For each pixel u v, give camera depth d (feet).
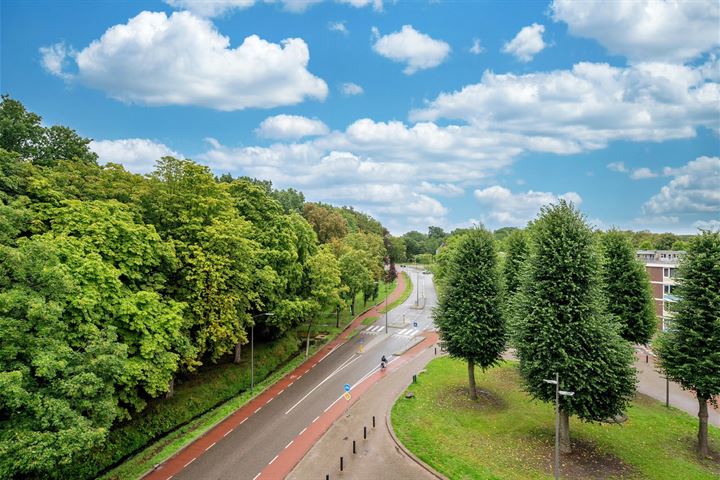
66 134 137.90
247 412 121.08
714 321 92.48
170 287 113.29
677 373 97.45
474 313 121.60
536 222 103.14
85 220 92.48
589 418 92.38
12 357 68.49
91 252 87.66
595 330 91.30
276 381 146.30
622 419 112.78
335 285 184.85
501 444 99.76
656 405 125.39
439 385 138.31
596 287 95.96
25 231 92.02
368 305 294.87
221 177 289.53
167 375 96.89
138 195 112.16
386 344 194.80
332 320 242.17
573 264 93.81
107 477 89.15
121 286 94.53
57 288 74.95
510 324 105.40
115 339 81.20
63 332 77.00
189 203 121.49
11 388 62.18
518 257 163.84
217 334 117.08
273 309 158.40
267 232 164.14
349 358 173.37
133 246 96.99
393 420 111.86
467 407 121.60
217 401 128.67
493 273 124.88
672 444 101.76
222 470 91.40
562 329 92.38
